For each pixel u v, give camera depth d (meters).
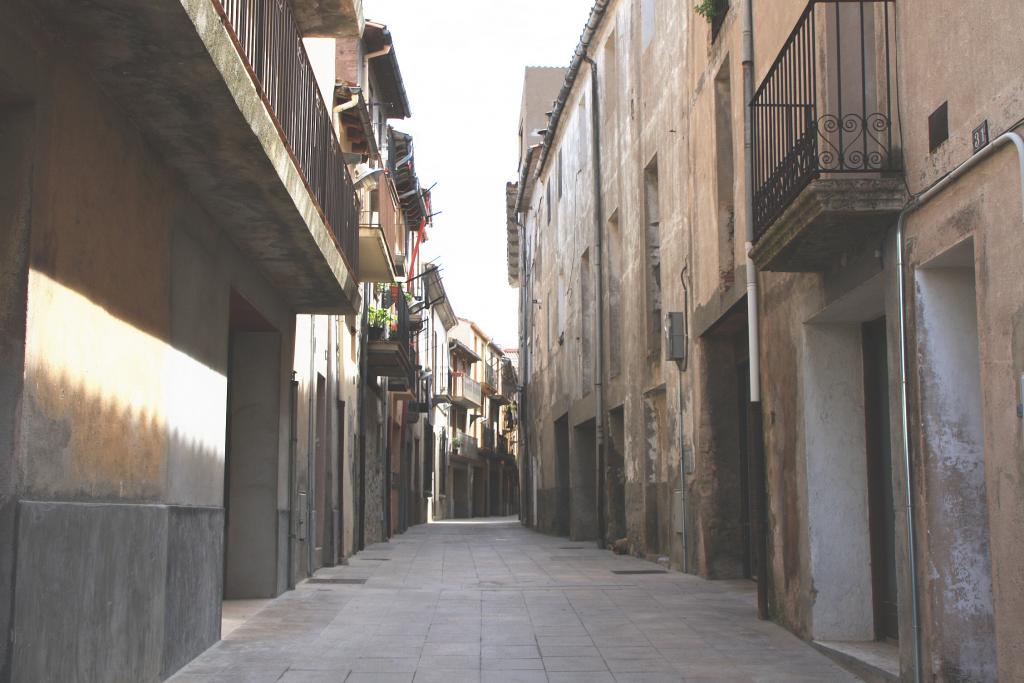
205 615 8.28
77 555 5.41
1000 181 5.21
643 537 17.69
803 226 7.00
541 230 32.78
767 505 10.10
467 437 57.66
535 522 33.62
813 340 8.84
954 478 6.23
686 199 14.48
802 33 7.76
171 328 7.42
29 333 4.96
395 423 31.52
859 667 7.41
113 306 6.17
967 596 6.16
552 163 29.83
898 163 6.67
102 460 5.97
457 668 7.57
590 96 22.94
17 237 5.00
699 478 13.89
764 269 8.28
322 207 10.38
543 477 31.16
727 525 13.72
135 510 6.41
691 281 14.23
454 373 55.47
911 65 6.46
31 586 4.83
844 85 8.01
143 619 6.57
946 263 6.21
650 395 17.48
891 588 8.41
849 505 8.71
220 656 8.03
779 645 8.59
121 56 5.62
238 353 11.91
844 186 6.59
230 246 9.27
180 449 7.69
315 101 9.99
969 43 5.61
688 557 14.58
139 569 6.49
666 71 15.71
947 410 6.28
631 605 11.02
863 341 8.84
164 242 7.23
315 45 13.80
